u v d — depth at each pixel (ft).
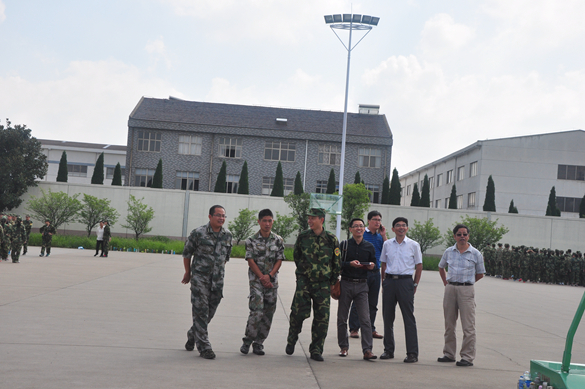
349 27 102.73
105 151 204.44
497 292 65.62
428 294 55.62
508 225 132.05
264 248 22.20
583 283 90.84
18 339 21.79
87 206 125.70
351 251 23.41
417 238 126.31
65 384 15.69
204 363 19.58
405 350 25.45
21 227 64.59
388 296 23.54
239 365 19.63
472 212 132.05
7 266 57.62
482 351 26.03
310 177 160.45
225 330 27.22
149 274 57.06
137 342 22.71
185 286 47.14
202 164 158.61
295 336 22.33
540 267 92.43
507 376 20.63
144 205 125.49
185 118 162.30
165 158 157.99
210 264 21.33
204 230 21.50
